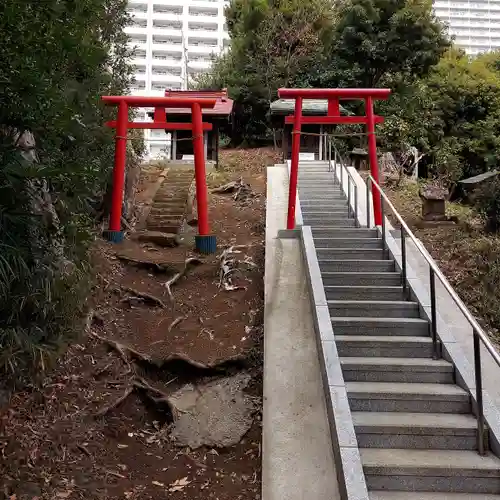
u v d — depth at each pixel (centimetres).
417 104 1688
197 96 1486
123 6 877
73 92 498
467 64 1995
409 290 555
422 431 368
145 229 882
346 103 1644
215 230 904
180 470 411
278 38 1770
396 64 1742
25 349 356
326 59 1788
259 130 1888
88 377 475
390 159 1298
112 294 628
